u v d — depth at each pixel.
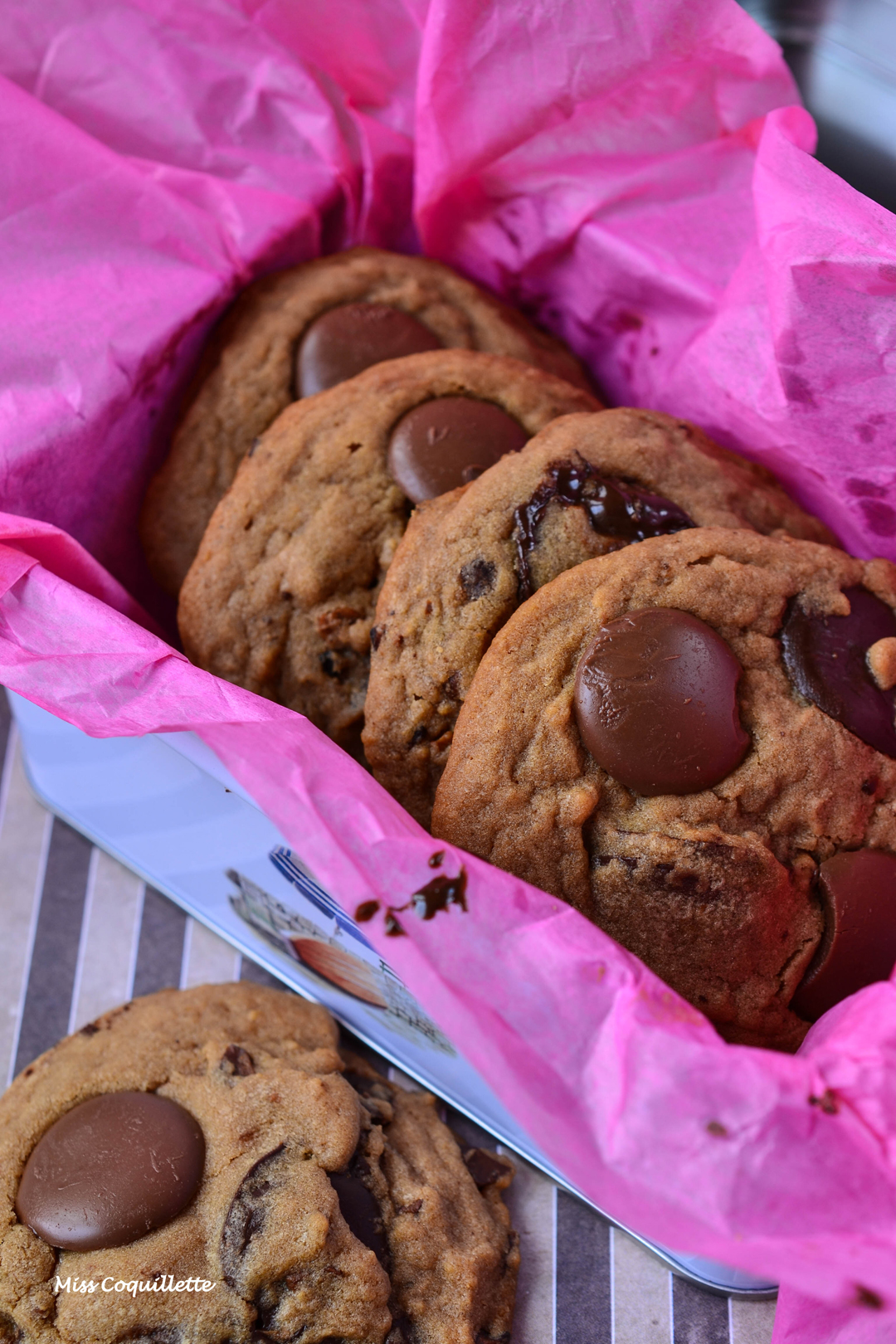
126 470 0.37
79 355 0.36
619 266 0.37
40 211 0.36
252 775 0.31
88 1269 0.31
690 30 0.35
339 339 0.37
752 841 0.32
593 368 0.40
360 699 0.35
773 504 0.35
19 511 0.36
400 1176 0.33
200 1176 0.32
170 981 0.37
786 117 0.34
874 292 0.33
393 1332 0.31
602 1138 0.29
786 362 0.34
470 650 0.33
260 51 0.37
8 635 0.33
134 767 0.34
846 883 0.32
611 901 0.32
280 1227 0.31
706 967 0.32
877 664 0.33
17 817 0.38
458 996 0.30
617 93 0.36
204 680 0.32
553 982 0.30
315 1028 0.35
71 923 0.37
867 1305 0.29
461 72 0.36
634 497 0.34
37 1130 0.33
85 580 0.35
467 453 0.35
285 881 0.33
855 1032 0.30
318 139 0.38
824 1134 0.29
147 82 0.37
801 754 0.32
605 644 0.32
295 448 0.35
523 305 0.40
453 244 0.39
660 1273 0.33
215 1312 0.31
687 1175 0.29
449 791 0.32
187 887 0.36
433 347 0.37
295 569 0.35
